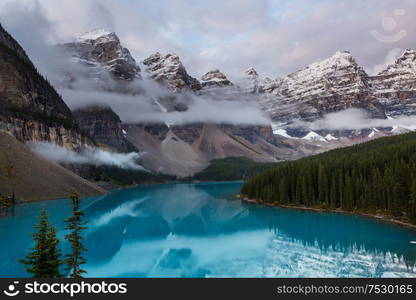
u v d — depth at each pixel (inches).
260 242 3095.5
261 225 3949.3
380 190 4160.9
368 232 3270.2
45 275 1370.6
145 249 2925.7
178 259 2610.7
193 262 2514.8
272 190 5698.8
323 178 4970.5
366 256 2484.0
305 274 2139.5
